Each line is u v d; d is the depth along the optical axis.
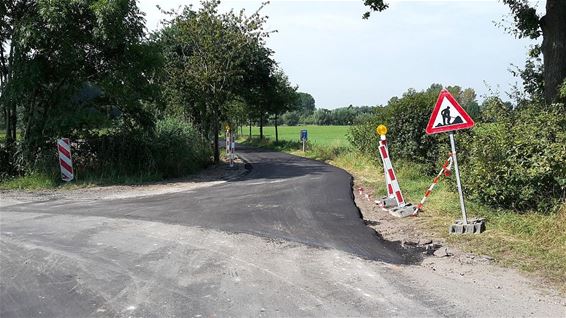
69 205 11.07
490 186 8.32
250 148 41.69
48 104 16.95
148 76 17.92
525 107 12.25
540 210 7.66
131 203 11.23
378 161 17.72
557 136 8.05
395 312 4.59
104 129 17.30
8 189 14.29
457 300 4.91
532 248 6.48
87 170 16.38
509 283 5.41
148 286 5.34
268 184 14.66
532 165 7.78
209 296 5.02
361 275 5.72
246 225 8.48
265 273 5.79
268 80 41.25
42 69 15.93
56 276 5.71
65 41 15.83
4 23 16.84
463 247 6.86
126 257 6.51
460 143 10.00
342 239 7.45
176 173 18.25
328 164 23.05
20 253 6.75
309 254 6.62
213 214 9.55
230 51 23.94
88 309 4.68
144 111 18.11
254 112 46.06
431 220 8.69
